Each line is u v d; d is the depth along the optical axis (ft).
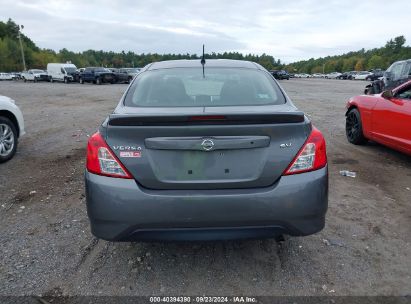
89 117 38.29
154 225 8.46
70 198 14.74
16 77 203.82
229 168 8.47
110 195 8.43
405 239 11.47
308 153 8.64
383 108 20.67
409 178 17.28
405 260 10.30
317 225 8.93
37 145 24.17
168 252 10.72
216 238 8.57
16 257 10.41
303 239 11.42
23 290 8.98
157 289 9.07
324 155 8.91
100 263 10.16
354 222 12.58
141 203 8.36
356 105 23.62
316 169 8.74
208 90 10.85
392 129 19.88
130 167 8.44
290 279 9.44
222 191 8.45
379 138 21.22
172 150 8.40
